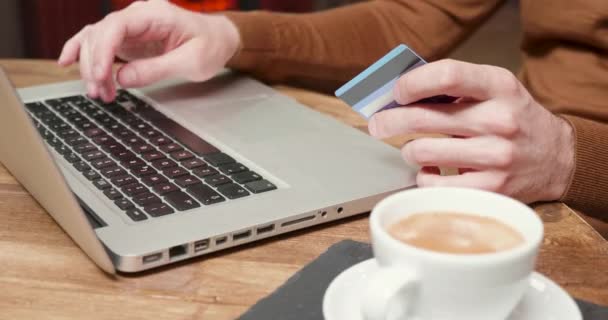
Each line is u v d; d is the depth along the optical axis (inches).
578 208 33.8
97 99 40.9
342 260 25.8
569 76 49.9
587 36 48.3
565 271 26.4
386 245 19.2
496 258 18.7
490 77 29.7
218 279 25.5
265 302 23.2
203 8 91.4
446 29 56.7
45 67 48.0
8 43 95.4
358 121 40.4
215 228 26.7
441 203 21.5
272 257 27.0
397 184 30.6
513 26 136.7
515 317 21.1
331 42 50.8
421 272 18.9
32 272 25.6
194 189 29.5
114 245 25.4
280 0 99.0
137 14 41.6
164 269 26.0
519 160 30.4
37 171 27.0
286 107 39.8
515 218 20.7
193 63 42.1
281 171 31.5
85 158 32.6
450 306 19.4
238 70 46.4
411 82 29.2
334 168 31.9
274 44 47.1
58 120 37.6
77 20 96.6
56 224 29.1
